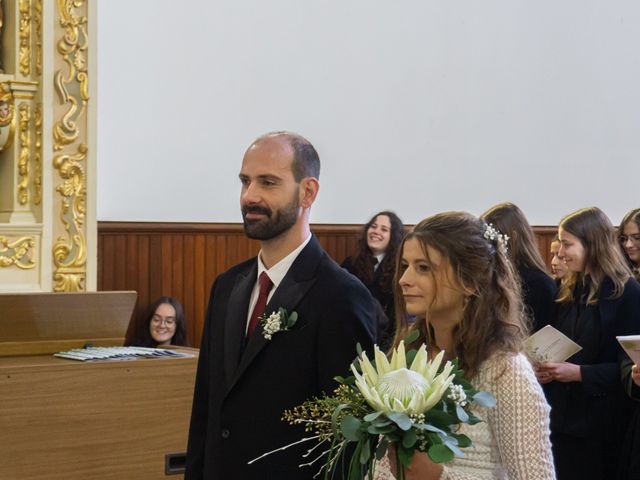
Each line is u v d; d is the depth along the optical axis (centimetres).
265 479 334
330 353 332
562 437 540
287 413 328
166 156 809
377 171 899
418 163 917
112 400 466
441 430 245
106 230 779
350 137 888
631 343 427
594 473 536
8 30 632
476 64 948
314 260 349
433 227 283
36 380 450
